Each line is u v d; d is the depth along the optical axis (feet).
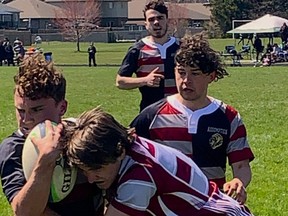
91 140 10.88
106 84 100.83
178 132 15.75
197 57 15.26
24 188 11.48
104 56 193.67
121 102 75.00
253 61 164.76
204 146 15.74
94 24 324.19
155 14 25.70
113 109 68.49
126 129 11.54
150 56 25.67
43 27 357.41
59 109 12.57
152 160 11.49
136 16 385.29
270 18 175.73
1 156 12.57
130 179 11.27
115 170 11.30
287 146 45.57
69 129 11.41
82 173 11.98
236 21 241.14
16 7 361.10
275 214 28.73
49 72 12.38
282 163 39.78
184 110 15.85
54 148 11.27
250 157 16.05
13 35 272.92
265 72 125.70
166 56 25.61
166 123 15.87
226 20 292.20
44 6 364.99
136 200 11.25
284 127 54.70
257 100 77.05
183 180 11.69
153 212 11.64
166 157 11.73
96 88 94.07
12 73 129.70
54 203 12.23
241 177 15.83
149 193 11.35
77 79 112.68
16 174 12.30
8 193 12.16
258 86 95.76
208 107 15.90
